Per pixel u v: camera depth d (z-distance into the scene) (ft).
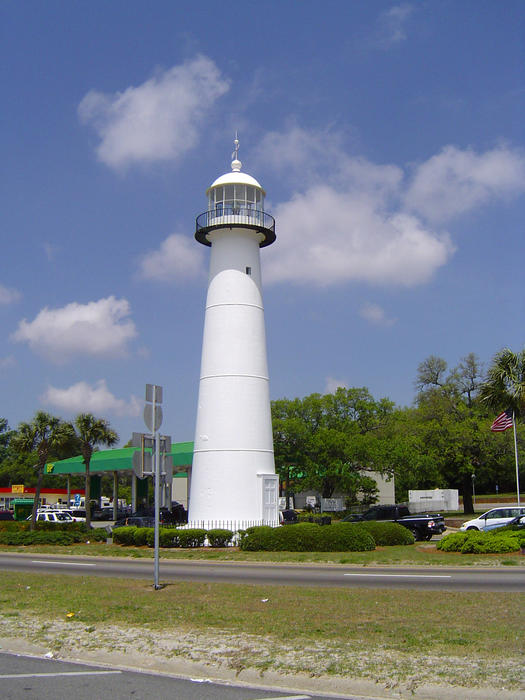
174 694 26.81
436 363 215.31
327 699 26.25
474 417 173.68
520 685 26.09
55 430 142.10
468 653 30.58
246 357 104.68
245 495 100.94
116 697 26.37
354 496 189.78
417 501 191.21
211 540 96.43
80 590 52.95
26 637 36.47
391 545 94.22
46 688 27.71
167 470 54.65
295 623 37.83
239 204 108.06
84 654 33.37
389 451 163.53
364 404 179.93
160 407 54.49
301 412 177.17
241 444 102.01
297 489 174.29
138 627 37.78
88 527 143.74
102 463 175.63
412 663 29.27
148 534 100.99
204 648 32.73
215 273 108.17
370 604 43.70
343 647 32.19
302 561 79.05
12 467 301.02
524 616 38.70
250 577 63.21
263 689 27.68
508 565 70.03
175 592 50.62
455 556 78.13
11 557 95.45
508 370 94.32
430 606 42.52
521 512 109.50
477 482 205.46
